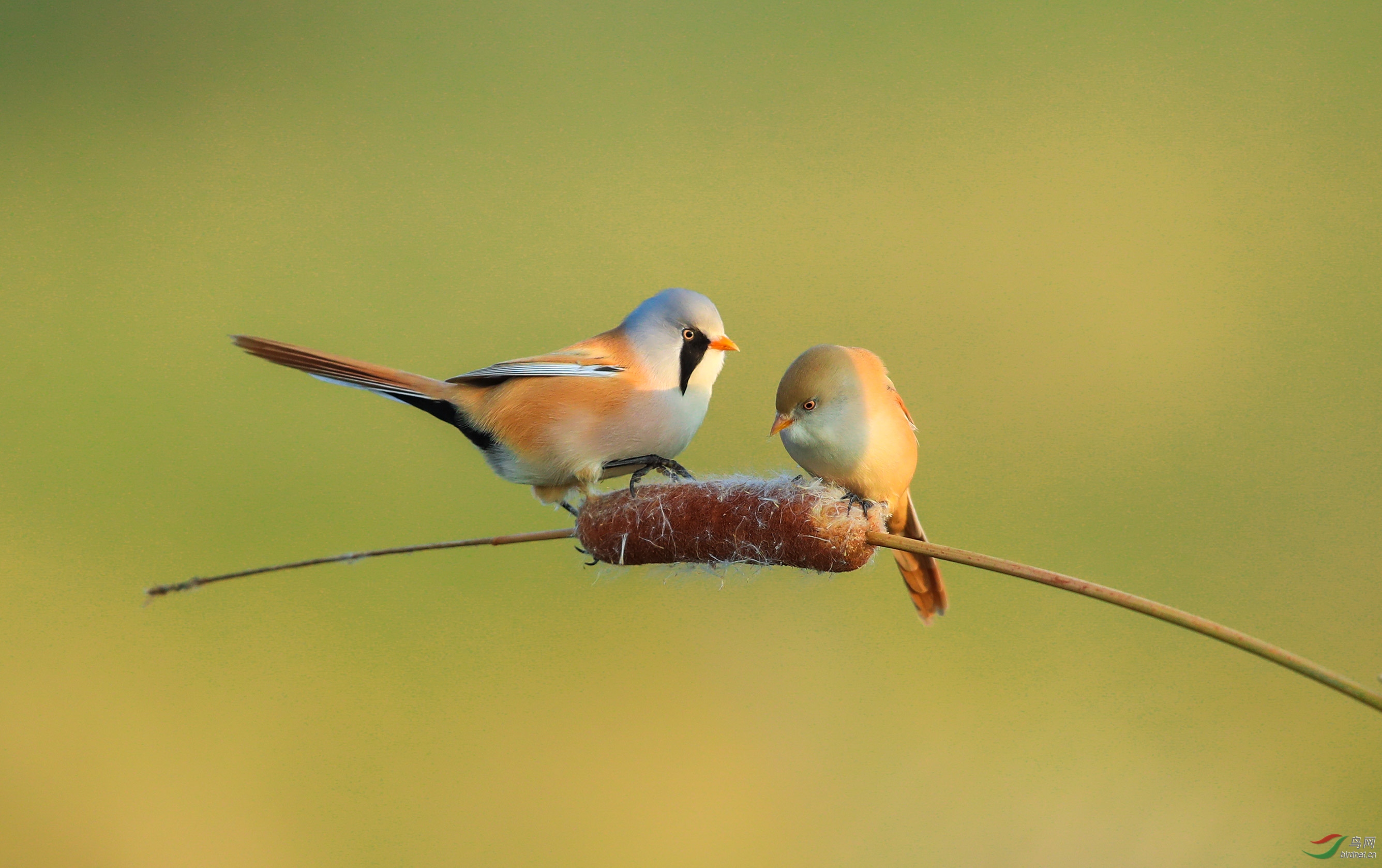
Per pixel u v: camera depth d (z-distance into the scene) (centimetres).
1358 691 562
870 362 579
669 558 575
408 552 574
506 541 575
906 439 578
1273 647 563
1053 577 566
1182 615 564
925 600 582
